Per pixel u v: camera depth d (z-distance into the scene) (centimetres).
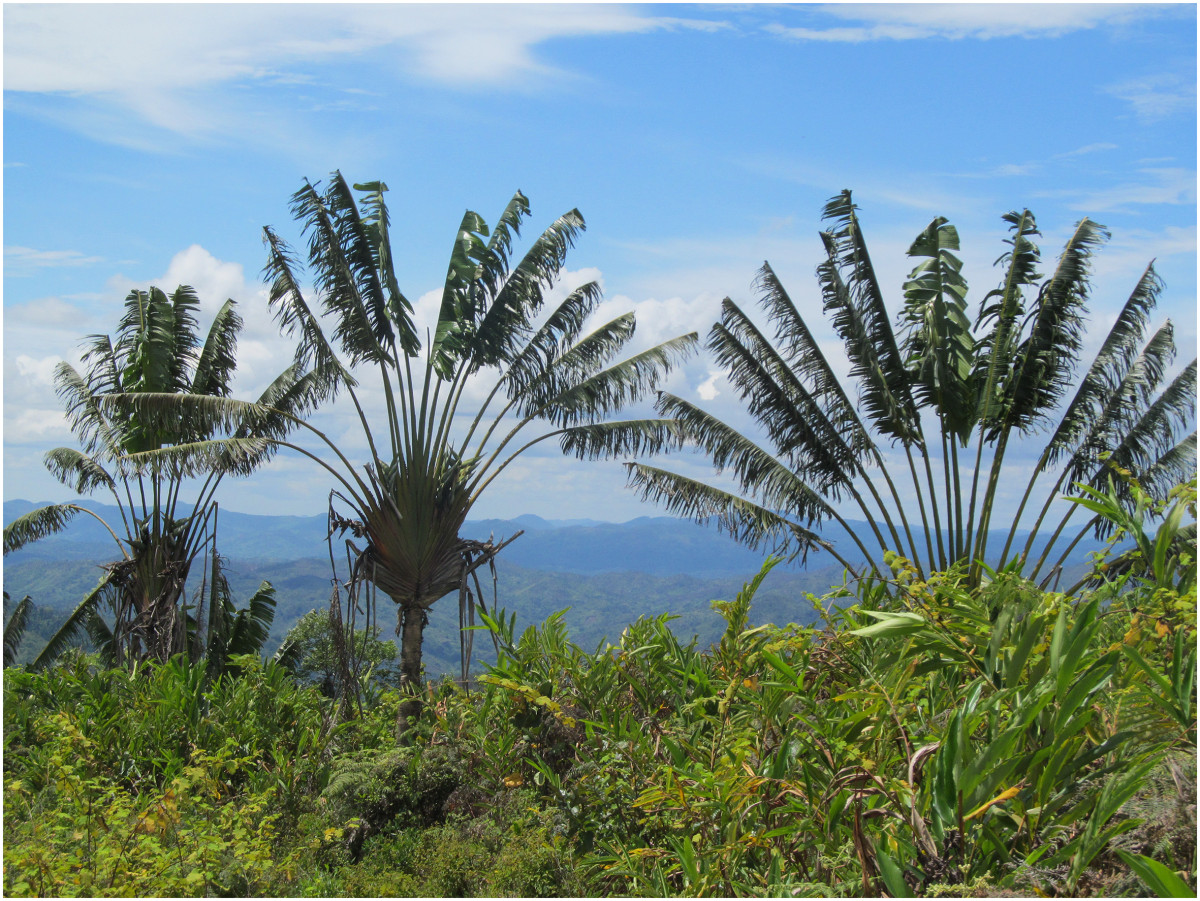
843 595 501
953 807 302
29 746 867
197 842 541
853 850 330
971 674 382
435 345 1162
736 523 1170
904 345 1178
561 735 672
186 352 1558
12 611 1767
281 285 1138
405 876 588
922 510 1138
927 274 1170
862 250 1136
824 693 495
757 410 1189
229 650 1750
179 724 914
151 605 1489
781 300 1186
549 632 703
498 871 539
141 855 496
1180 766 286
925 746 310
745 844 372
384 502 1135
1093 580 457
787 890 329
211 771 783
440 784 773
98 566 1542
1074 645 299
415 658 1155
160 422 1289
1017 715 303
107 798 598
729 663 556
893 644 423
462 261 1174
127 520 1544
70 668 1141
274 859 661
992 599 391
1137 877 268
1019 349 1112
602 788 537
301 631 1992
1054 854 293
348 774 811
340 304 1111
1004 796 284
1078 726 300
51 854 491
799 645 474
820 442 1159
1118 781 278
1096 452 1115
